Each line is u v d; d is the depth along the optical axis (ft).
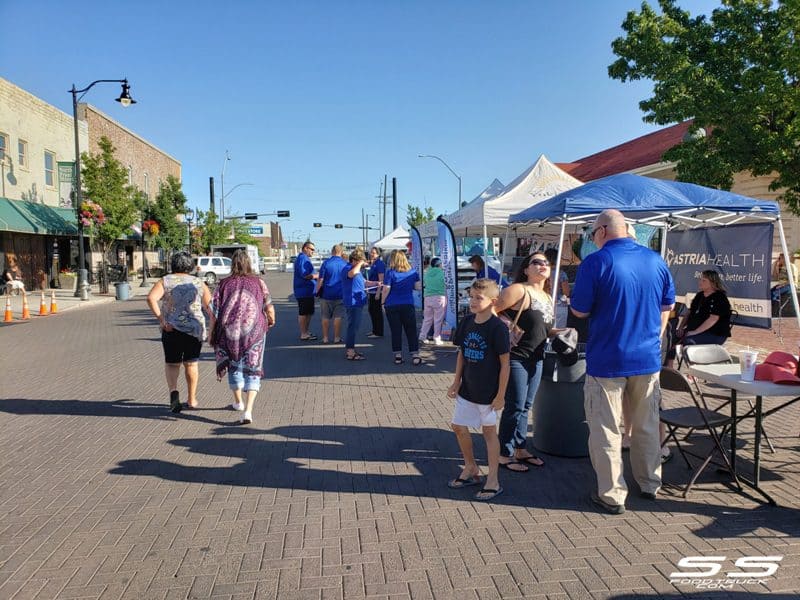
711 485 14.75
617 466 13.17
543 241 48.42
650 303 13.06
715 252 26.27
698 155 43.14
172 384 21.90
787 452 16.99
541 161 36.68
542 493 14.39
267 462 16.72
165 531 12.59
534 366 15.67
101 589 10.44
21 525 12.94
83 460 16.98
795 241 58.03
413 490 14.66
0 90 77.66
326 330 39.45
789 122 40.75
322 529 12.61
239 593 10.27
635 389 13.57
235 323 20.13
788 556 11.31
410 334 30.78
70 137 97.45
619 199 21.21
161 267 139.23
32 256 87.97
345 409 22.35
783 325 45.03
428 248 59.88
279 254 408.05
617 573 10.75
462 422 14.28
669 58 42.68
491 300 13.70
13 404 23.41
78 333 46.03
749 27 41.81
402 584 10.48
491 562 11.19
